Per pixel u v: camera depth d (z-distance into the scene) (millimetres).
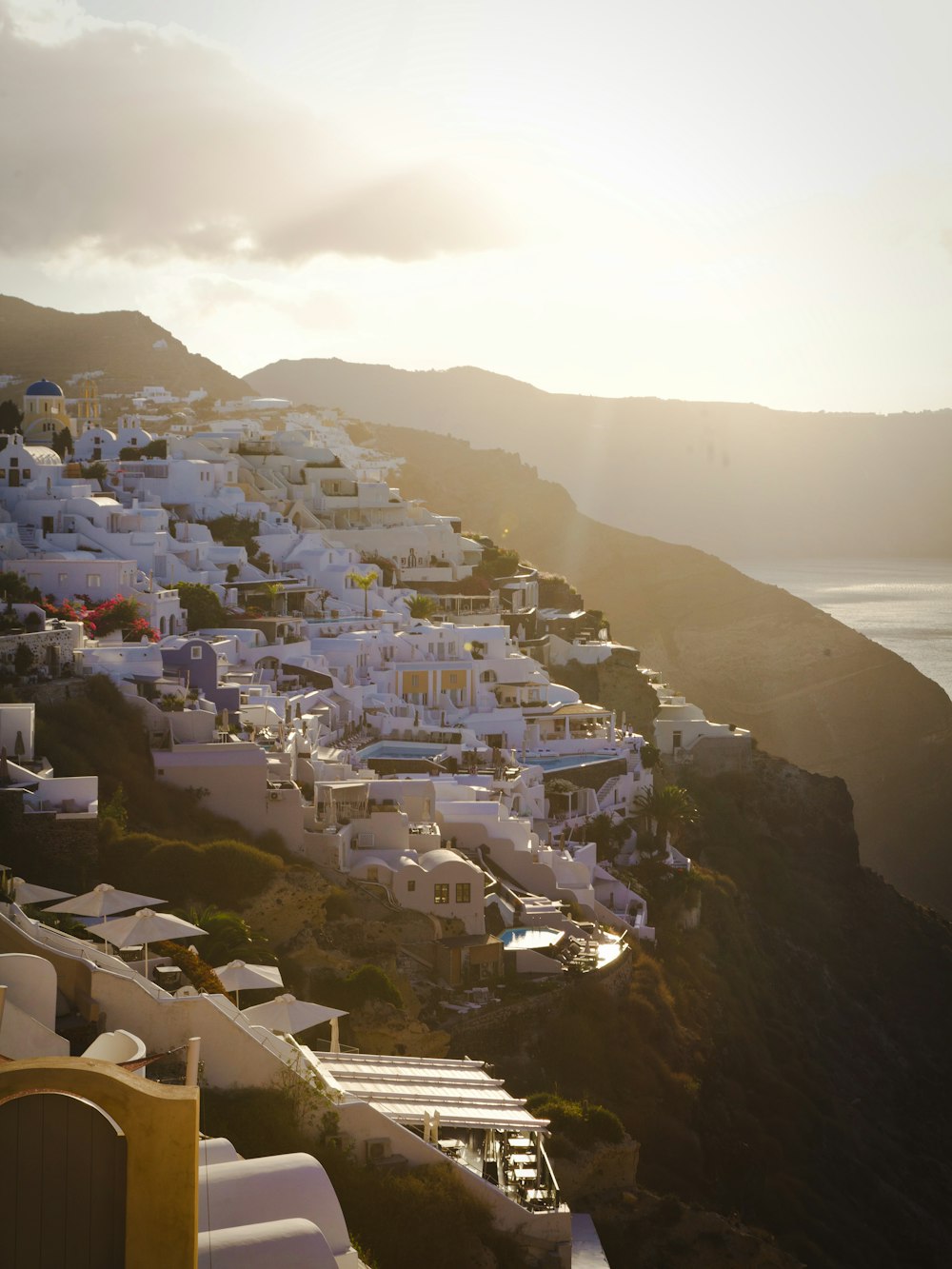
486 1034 68688
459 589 169250
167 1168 18078
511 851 87750
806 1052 108250
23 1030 37219
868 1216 90750
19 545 120500
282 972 63188
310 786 84312
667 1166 72250
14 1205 18016
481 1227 44812
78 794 65438
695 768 153875
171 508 156250
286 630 129750
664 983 86688
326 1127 44500
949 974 149125
